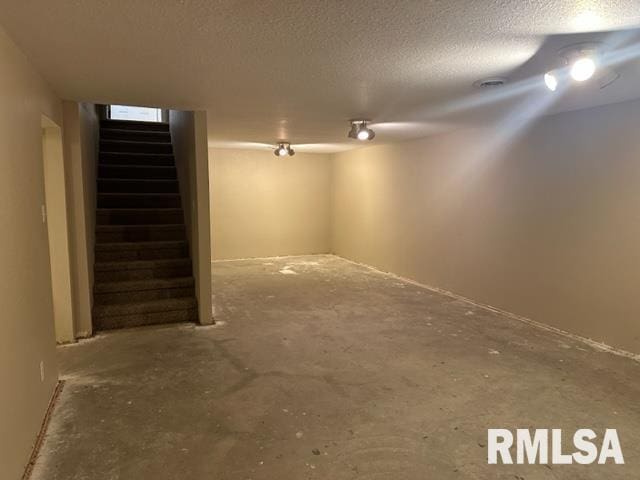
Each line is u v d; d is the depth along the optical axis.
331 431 2.35
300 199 8.02
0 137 1.81
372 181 6.84
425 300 4.99
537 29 1.90
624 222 3.33
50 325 2.62
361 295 5.22
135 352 3.45
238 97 3.24
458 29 1.91
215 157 7.37
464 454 2.16
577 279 3.72
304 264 7.22
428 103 3.44
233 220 7.60
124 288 4.19
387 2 1.64
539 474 2.03
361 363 3.24
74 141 3.55
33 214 2.30
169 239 4.88
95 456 2.13
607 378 2.97
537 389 2.83
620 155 3.33
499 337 3.78
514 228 4.32
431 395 2.75
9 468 1.81
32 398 2.18
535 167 4.05
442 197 5.32
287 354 3.42
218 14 1.76
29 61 2.33
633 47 2.10
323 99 3.30
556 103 3.38
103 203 4.98
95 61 2.36
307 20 1.82
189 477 1.99
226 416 2.51
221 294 5.25
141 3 1.66
